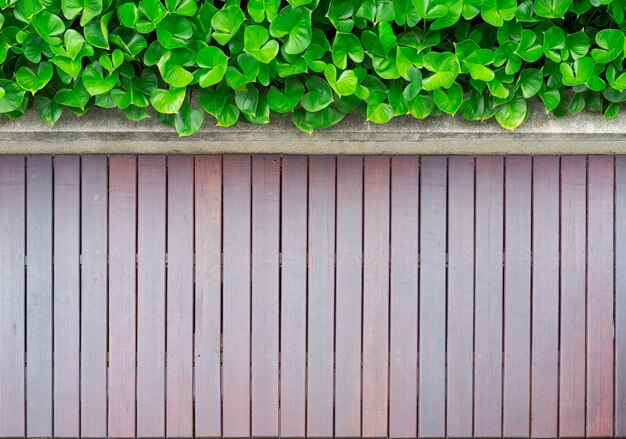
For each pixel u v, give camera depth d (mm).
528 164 3256
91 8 2381
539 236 3258
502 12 2447
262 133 2881
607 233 3260
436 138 2920
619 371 3264
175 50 2467
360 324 3258
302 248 3236
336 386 3258
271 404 3254
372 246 3248
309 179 3236
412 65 2523
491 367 3266
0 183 3217
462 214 3250
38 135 2891
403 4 2445
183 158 3227
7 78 2596
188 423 3254
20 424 3236
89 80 2500
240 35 2496
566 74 2533
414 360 3254
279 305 3268
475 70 2521
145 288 3236
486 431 3273
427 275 3256
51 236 3230
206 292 3238
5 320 3229
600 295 3262
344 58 2523
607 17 2592
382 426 3264
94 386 3246
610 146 3137
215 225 3227
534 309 3266
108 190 3236
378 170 3240
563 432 3266
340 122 2811
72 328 3236
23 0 2383
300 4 2367
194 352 3254
